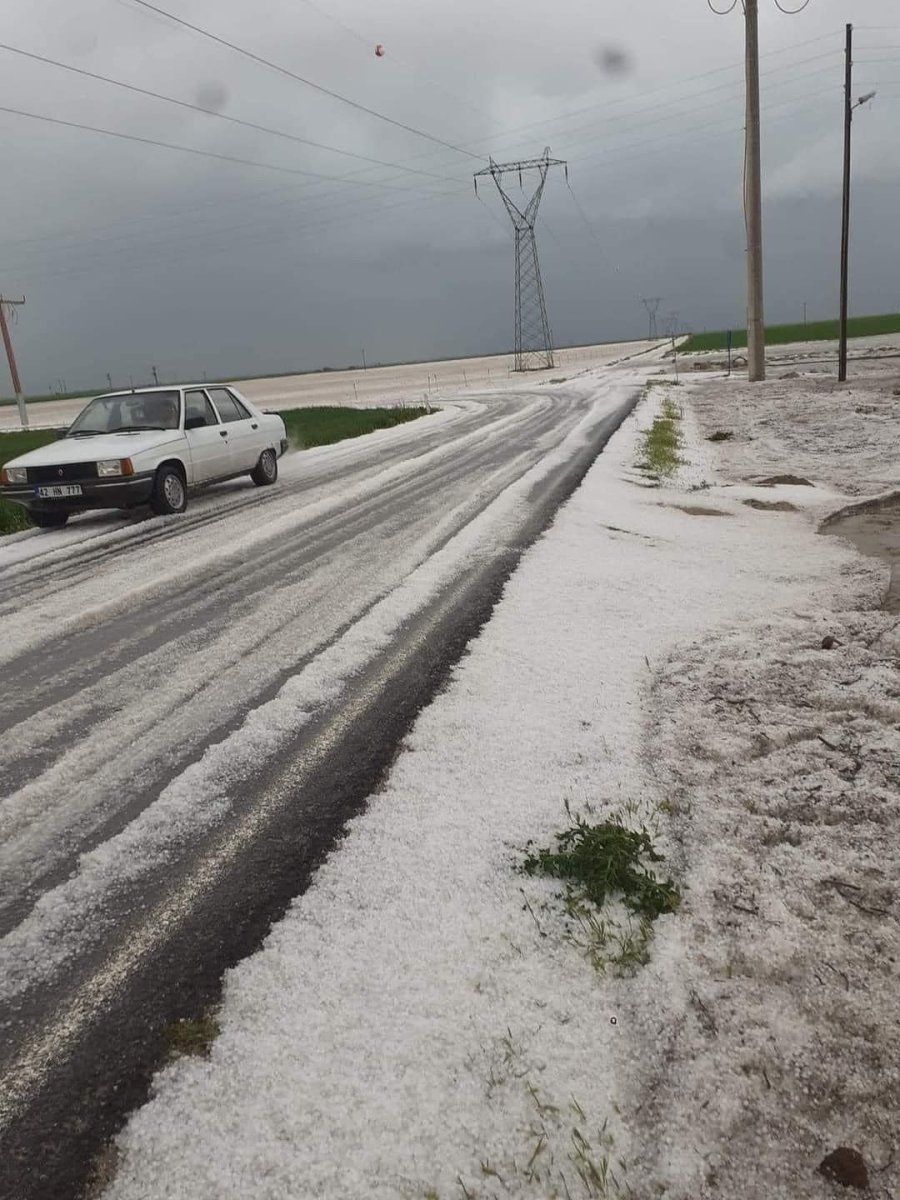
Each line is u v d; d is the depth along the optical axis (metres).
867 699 4.02
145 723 3.96
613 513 8.77
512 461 12.98
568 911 2.47
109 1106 1.89
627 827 2.90
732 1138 1.77
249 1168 1.71
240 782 3.35
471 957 2.30
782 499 9.94
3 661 4.95
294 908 2.54
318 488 11.66
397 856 2.79
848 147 26.48
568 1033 2.04
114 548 8.29
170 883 2.71
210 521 9.52
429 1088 1.88
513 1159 1.72
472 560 6.86
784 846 2.82
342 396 56.31
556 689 4.16
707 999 2.15
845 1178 1.69
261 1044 2.03
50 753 3.69
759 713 3.89
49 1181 1.72
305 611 5.66
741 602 5.76
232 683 4.41
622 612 5.47
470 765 3.39
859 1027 2.06
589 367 68.50
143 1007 2.18
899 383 26.23
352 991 2.19
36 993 2.25
